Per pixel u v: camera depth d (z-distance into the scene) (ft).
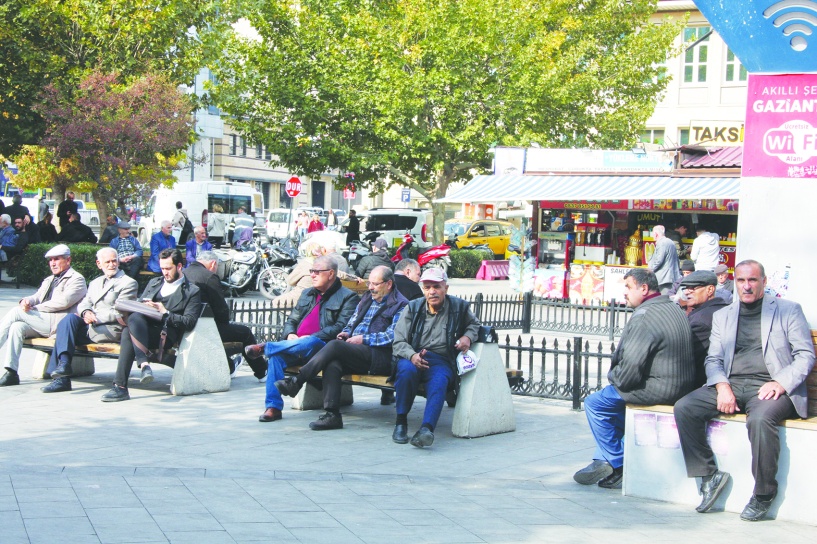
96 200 90.99
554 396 34.30
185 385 32.94
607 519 20.35
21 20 82.48
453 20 95.81
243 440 26.68
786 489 20.58
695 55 136.56
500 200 69.46
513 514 20.34
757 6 22.47
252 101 100.89
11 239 74.28
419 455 25.75
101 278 33.99
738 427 21.21
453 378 27.50
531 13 99.91
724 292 36.35
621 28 111.75
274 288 74.54
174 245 68.95
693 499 21.77
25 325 34.19
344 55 98.37
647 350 21.89
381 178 109.60
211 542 17.02
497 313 55.62
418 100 94.73
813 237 22.57
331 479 22.63
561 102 100.17
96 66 84.07
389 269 29.35
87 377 36.40
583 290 72.38
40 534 16.79
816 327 22.53
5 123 85.56
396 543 17.69
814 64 22.40
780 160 22.86
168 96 82.64
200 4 90.38
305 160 101.91
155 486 21.03
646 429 22.27
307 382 31.27
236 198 129.18
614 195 65.31
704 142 80.48
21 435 26.30
